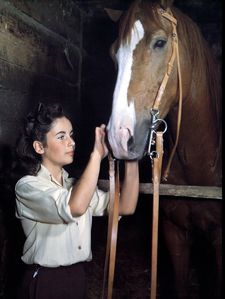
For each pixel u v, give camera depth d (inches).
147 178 97.1
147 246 112.3
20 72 83.4
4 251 76.1
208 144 67.9
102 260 101.9
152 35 54.1
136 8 56.1
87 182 44.8
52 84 102.7
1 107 75.7
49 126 47.9
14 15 80.2
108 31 126.5
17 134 82.1
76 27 121.9
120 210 52.3
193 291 92.4
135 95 53.2
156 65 54.9
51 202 45.3
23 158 49.6
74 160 122.3
